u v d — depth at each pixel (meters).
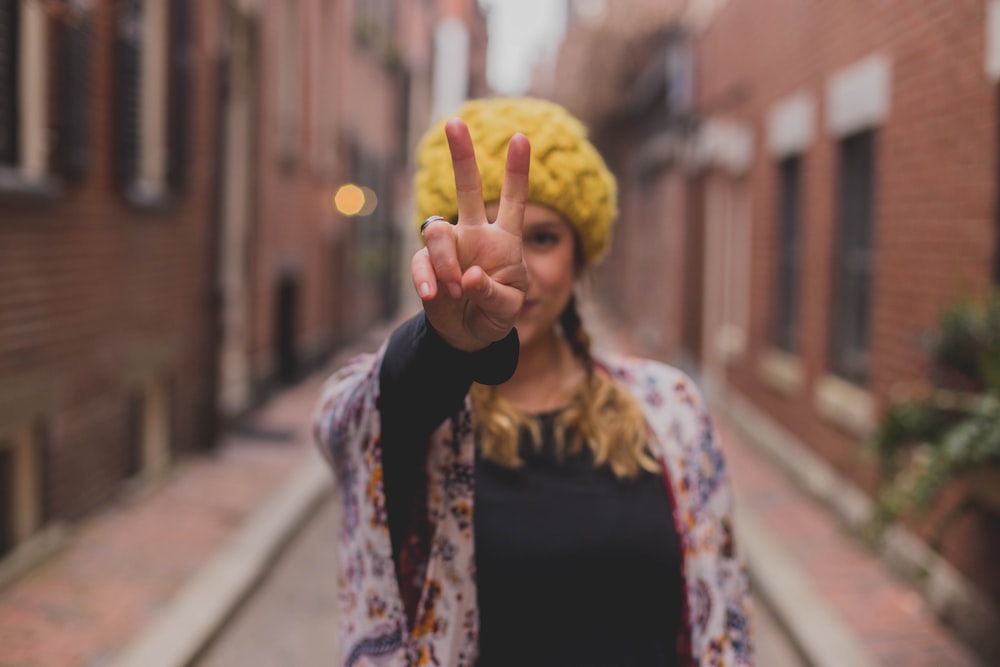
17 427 4.97
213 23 8.20
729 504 1.76
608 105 19.86
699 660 1.66
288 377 12.50
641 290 18.91
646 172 18.25
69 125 5.37
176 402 7.62
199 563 5.39
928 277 5.25
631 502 1.63
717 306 11.62
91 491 6.04
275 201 11.44
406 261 23.83
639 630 1.62
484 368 1.32
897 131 5.75
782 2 8.55
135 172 6.54
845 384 6.87
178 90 7.19
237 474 7.62
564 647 1.57
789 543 6.09
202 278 8.14
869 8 6.29
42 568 5.17
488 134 1.66
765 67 9.18
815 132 7.53
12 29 4.88
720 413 11.12
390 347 1.38
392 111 20.81
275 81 11.32
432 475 1.57
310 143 13.07
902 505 3.76
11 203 4.79
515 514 1.59
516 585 1.57
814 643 4.45
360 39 16.42
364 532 1.51
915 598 5.07
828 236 7.18
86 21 5.57
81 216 5.71
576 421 1.66
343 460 1.58
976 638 4.38
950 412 3.89
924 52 5.34
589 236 1.75
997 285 4.49
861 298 6.72
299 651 4.61
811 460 7.54
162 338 7.24
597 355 1.86
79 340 5.75
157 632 4.39
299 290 12.78
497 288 1.23
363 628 1.53
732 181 10.88
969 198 4.76
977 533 4.50
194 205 7.87
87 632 4.38
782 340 8.82
